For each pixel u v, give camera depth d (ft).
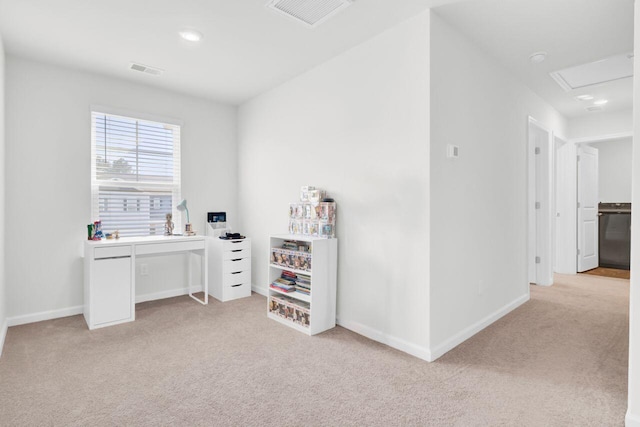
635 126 5.21
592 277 15.93
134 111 11.71
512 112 10.89
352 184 9.26
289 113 11.54
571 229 16.55
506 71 10.48
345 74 9.47
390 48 8.25
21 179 9.77
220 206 13.94
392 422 5.35
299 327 9.27
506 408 5.73
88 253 9.61
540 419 5.44
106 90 11.18
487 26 8.07
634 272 5.23
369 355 7.73
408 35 7.84
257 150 13.17
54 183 10.31
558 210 16.90
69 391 6.19
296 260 9.50
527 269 12.06
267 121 12.62
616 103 13.69
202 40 8.85
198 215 13.35
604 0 6.97
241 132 14.14
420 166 7.62
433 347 7.60
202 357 7.61
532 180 14.26
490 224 9.78
